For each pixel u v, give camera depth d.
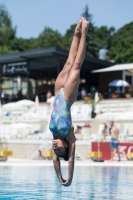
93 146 53.91
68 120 16.08
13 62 92.75
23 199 18.91
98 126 65.94
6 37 191.12
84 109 69.06
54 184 25.50
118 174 32.62
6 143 61.97
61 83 17.05
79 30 17.28
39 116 69.94
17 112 82.75
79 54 16.83
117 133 50.75
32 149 59.25
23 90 131.00
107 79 95.88
